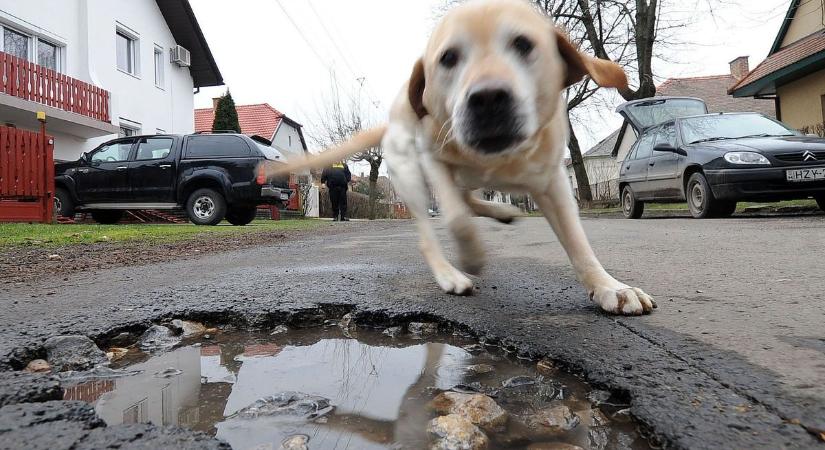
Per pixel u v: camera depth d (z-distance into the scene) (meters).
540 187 2.18
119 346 1.85
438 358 1.60
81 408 1.09
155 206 10.59
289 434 1.07
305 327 2.07
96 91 13.84
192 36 19.41
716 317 1.77
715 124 8.72
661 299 2.12
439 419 1.07
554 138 2.08
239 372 1.51
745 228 5.47
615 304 1.92
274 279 2.93
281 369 1.53
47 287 2.88
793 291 2.12
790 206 8.47
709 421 1.02
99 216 11.98
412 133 2.58
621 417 1.14
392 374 1.46
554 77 2.01
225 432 1.09
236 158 10.35
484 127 1.72
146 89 17.38
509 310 2.04
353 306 2.15
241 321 2.09
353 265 3.58
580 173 20.69
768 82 14.62
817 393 1.11
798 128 14.86
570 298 2.24
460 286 2.36
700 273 2.71
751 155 7.33
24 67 11.52
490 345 1.72
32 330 1.87
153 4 17.80
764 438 0.95
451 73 1.96
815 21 15.66
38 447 0.93
